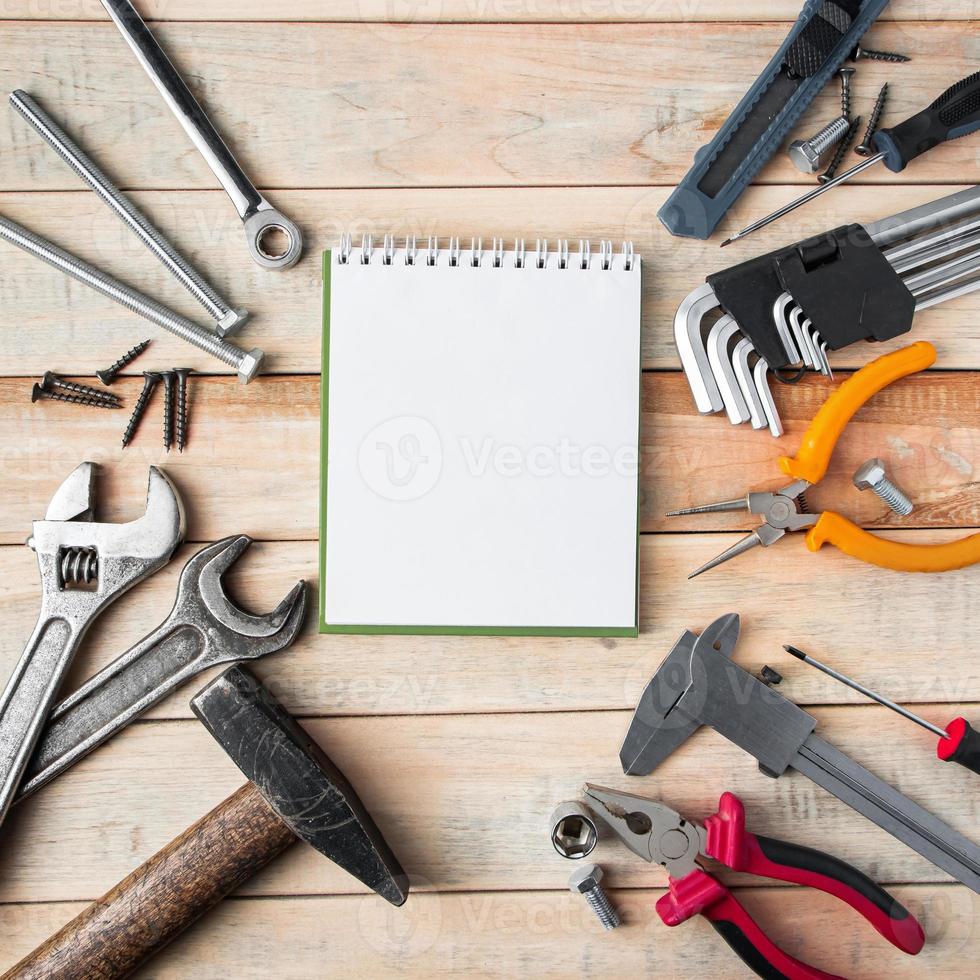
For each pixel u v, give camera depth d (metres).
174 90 0.91
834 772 0.92
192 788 0.94
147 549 0.91
